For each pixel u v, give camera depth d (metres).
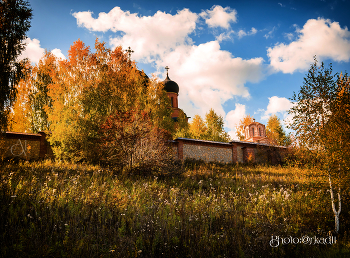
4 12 7.44
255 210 8.07
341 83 8.03
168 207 7.48
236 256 5.03
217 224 6.72
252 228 6.61
